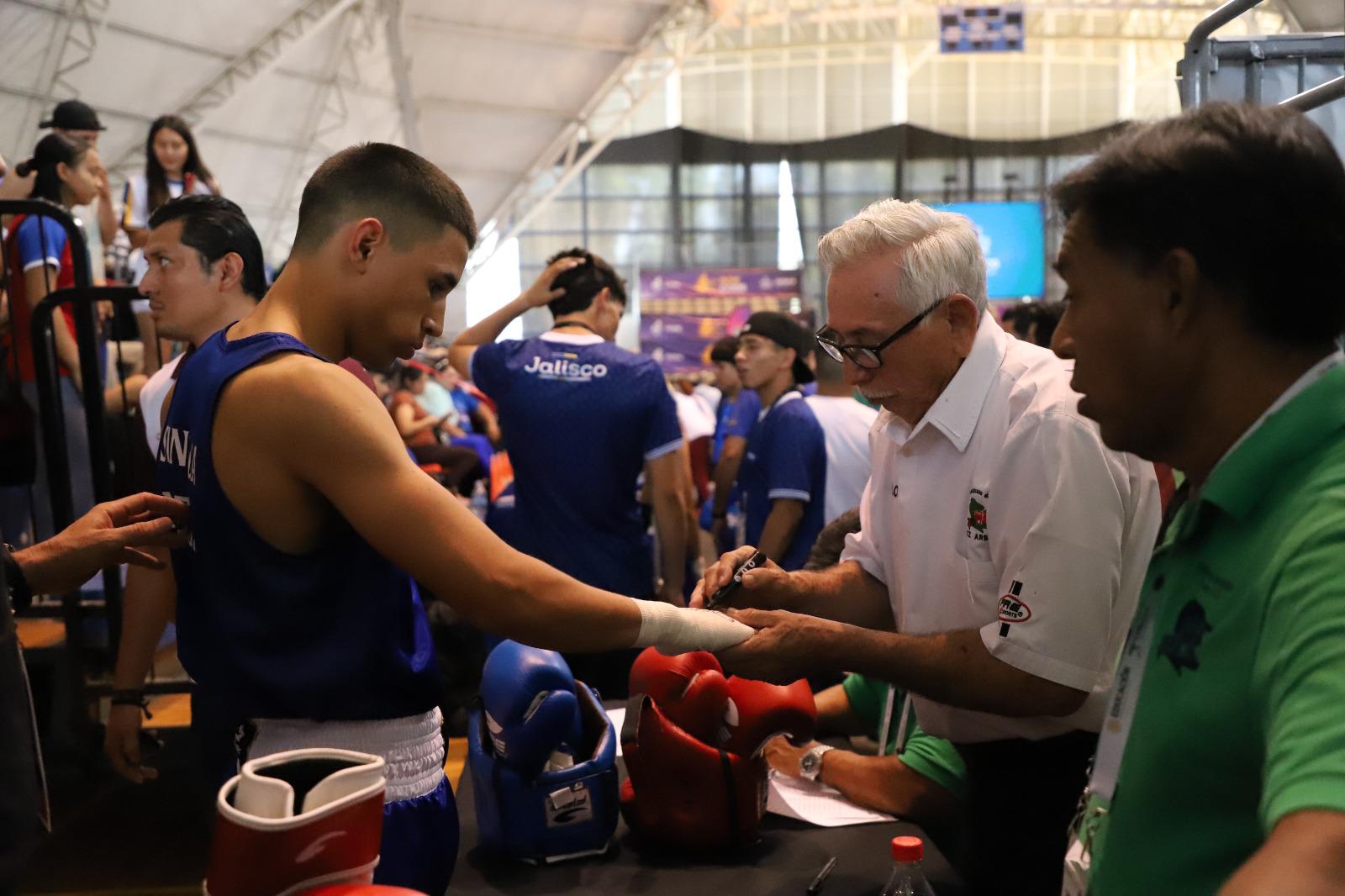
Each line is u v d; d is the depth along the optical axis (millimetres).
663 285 18750
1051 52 22422
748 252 21969
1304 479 717
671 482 3188
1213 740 752
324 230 1251
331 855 794
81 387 3359
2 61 10141
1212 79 2205
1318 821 566
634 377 3109
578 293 3271
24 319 3336
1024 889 1706
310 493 1176
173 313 2156
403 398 6344
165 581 1990
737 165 21938
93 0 10117
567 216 21953
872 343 1604
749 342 3691
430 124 17031
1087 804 1043
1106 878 873
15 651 940
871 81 22328
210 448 1188
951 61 22422
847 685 2398
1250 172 745
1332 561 646
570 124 17656
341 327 1276
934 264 1580
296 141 14984
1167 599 832
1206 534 795
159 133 4402
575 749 1697
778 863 1653
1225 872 757
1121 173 789
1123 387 810
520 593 1184
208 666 1274
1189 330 779
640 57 16609
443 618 3436
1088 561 1455
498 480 4895
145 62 11523
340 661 1218
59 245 3395
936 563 1678
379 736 1278
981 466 1610
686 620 1353
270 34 12273
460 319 20781
